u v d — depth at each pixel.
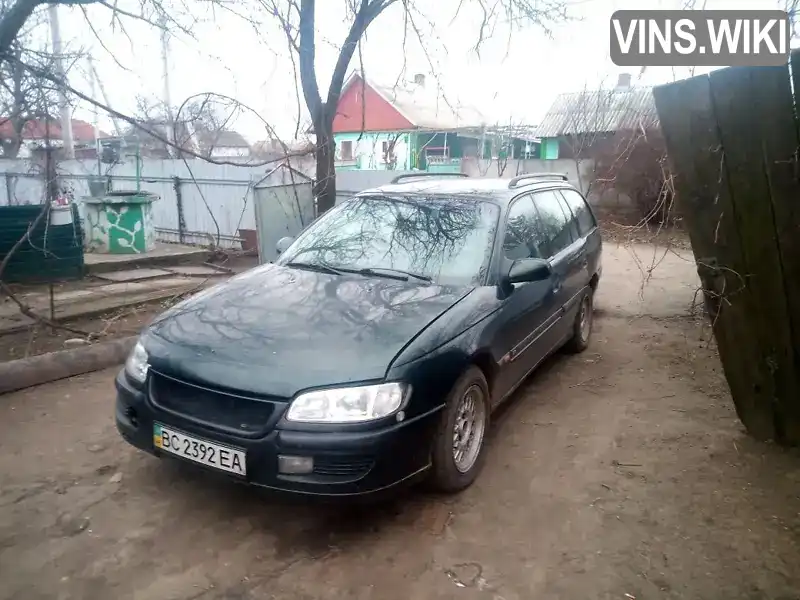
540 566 2.70
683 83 3.37
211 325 3.13
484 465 3.60
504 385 3.76
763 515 3.10
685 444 3.88
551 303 4.49
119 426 3.14
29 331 6.07
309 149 6.55
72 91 4.57
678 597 2.52
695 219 3.58
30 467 3.46
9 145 10.62
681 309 7.35
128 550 2.75
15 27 4.80
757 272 3.48
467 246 3.87
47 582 2.53
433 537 2.88
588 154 14.33
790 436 3.75
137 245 10.28
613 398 4.64
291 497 2.66
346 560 2.71
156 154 13.18
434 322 3.13
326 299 3.37
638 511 3.13
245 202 11.09
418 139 25.84
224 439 2.71
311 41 7.72
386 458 2.70
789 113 3.08
